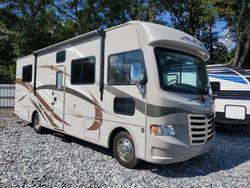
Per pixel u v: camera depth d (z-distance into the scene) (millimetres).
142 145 5535
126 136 5930
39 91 9242
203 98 5992
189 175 5695
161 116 5312
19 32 22078
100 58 6551
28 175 5336
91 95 6805
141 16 26609
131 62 5828
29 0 22734
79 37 7207
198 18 29281
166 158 5359
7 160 6203
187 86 5918
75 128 7391
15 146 7453
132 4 26453
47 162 6156
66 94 7766
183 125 5500
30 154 6719
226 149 7895
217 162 6625
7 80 23219
